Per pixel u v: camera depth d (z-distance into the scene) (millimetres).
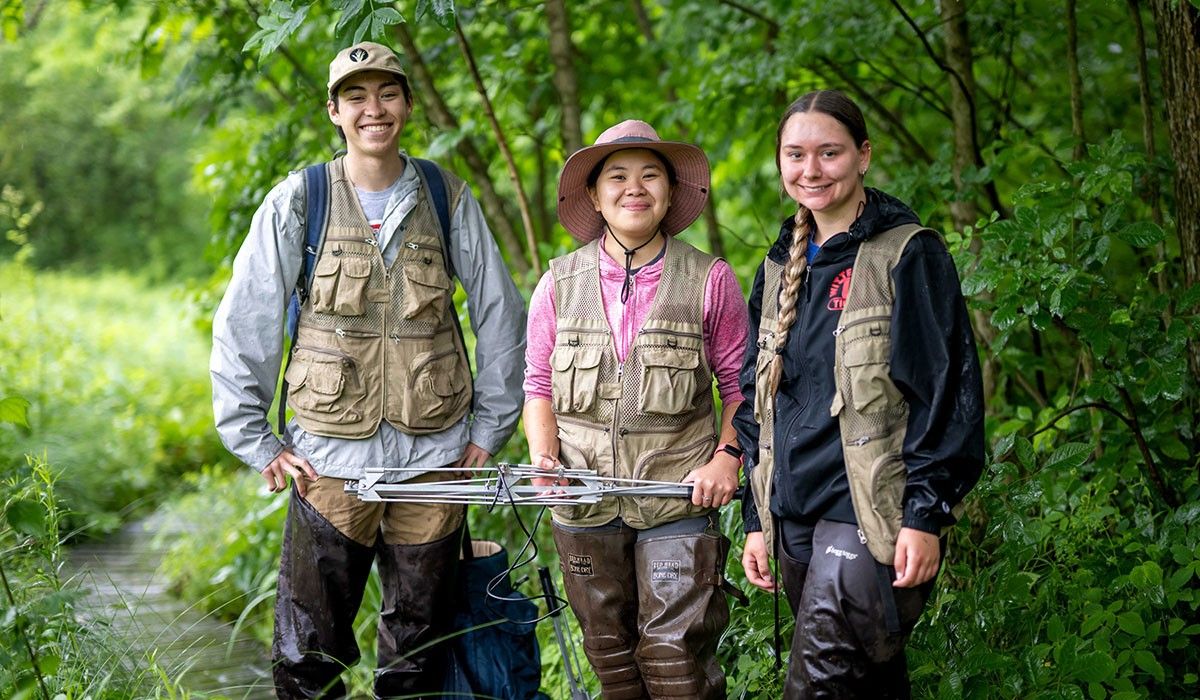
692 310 2756
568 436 2807
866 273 2328
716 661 2799
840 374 2322
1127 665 2760
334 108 3018
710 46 5734
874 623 2277
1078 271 3018
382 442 3020
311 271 3000
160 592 5469
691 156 2830
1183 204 3258
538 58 5727
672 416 2742
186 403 9820
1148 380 3156
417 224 3055
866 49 4750
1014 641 2908
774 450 2449
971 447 2240
